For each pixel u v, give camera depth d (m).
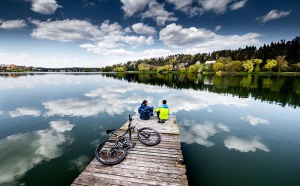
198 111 18.88
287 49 134.62
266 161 8.95
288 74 95.00
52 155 9.25
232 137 11.98
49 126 13.73
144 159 6.76
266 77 73.12
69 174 7.67
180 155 7.05
